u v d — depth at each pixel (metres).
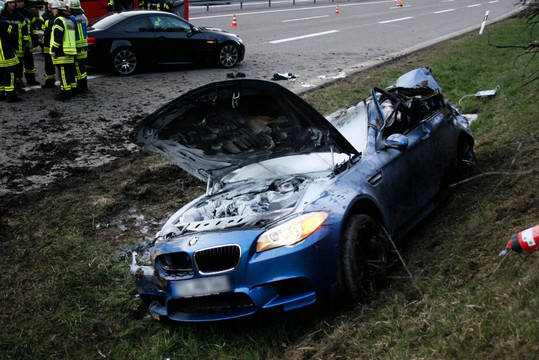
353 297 3.69
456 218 4.89
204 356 3.74
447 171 5.28
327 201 3.75
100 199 6.39
